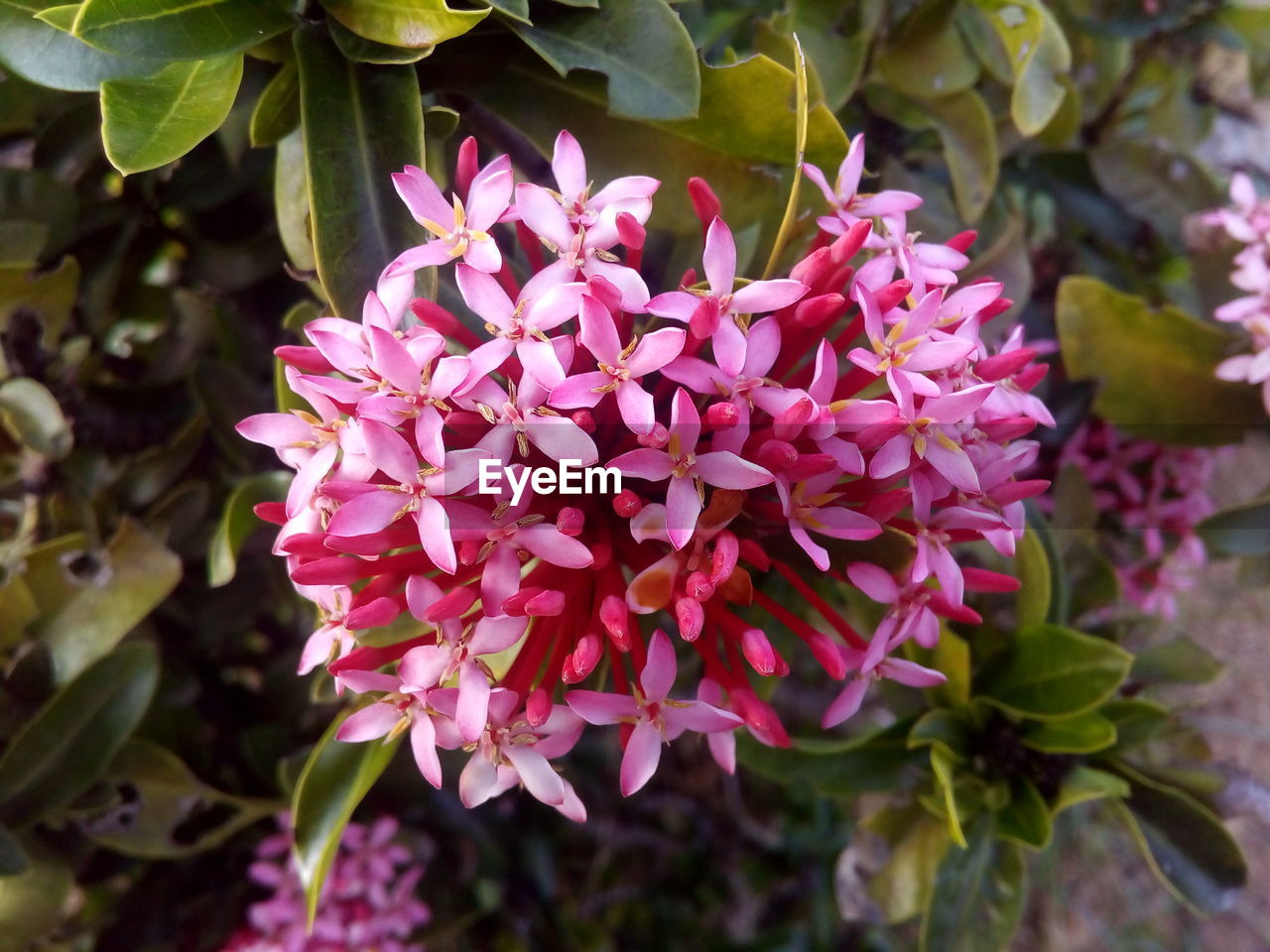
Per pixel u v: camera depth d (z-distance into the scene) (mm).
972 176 270
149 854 277
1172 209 328
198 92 184
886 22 266
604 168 210
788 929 450
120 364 297
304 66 186
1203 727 501
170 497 275
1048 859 308
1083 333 282
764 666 160
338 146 186
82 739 251
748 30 334
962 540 179
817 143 201
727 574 155
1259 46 329
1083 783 241
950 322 181
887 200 187
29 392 247
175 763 272
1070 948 490
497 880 389
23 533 266
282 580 291
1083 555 291
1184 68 332
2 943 262
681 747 490
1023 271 271
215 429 278
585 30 190
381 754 198
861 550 179
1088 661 237
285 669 328
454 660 163
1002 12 240
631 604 162
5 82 252
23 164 285
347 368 163
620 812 465
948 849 251
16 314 253
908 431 165
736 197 212
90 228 268
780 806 481
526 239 182
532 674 174
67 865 271
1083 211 337
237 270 289
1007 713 252
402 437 156
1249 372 269
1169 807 251
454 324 176
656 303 160
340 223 184
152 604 252
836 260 170
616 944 446
